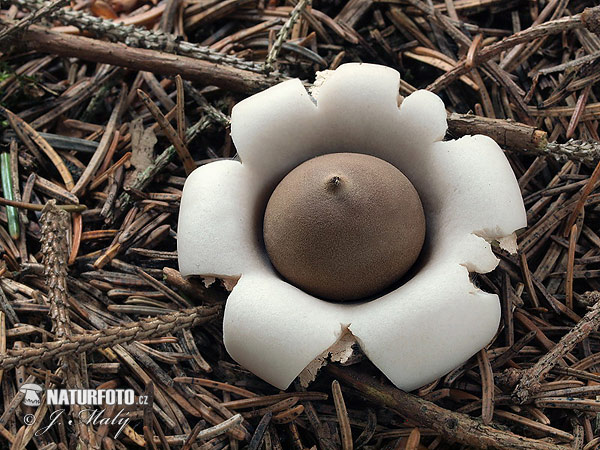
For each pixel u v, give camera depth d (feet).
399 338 0.32
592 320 0.36
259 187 0.40
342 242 0.34
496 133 0.43
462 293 0.33
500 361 0.39
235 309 0.34
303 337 0.33
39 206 0.44
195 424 0.38
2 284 0.42
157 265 0.44
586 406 0.36
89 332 0.36
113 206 0.46
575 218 0.43
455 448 0.37
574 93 0.48
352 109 0.39
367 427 0.37
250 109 0.39
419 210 0.37
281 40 0.48
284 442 0.38
